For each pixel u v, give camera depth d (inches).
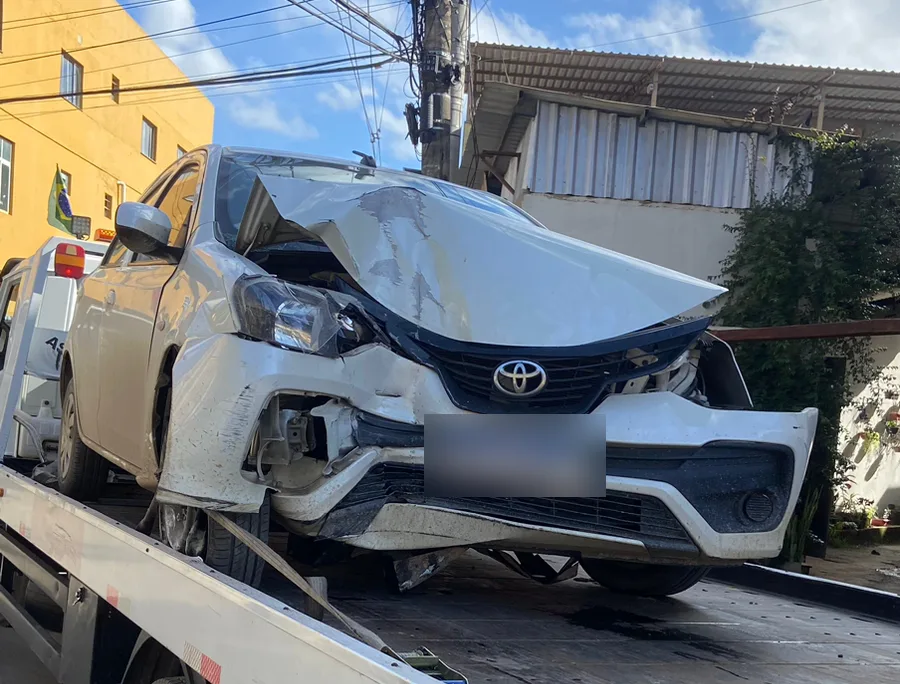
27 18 808.3
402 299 103.6
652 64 476.1
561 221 396.8
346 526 94.0
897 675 95.7
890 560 357.4
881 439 399.5
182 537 98.1
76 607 112.0
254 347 89.6
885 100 510.3
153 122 1083.3
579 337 104.6
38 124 829.8
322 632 60.7
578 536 100.8
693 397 113.6
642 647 101.4
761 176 398.0
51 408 201.0
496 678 80.8
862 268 365.7
